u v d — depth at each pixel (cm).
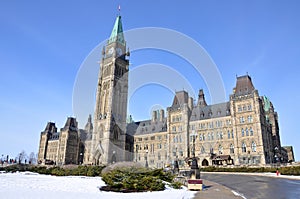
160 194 1867
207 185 3009
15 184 2331
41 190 1909
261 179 4022
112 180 2144
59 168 4656
